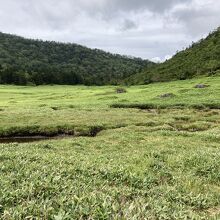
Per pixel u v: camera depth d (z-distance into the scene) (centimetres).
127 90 11056
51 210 997
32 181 1252
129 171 1619
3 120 4909
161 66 18150
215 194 1518
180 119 5206
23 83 19900
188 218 1113
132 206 1058
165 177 1752
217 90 8250
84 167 1608
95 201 1080
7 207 1012
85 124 4653
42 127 4562
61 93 11406
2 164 1525
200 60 16338
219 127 4481
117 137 3503
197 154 2294
